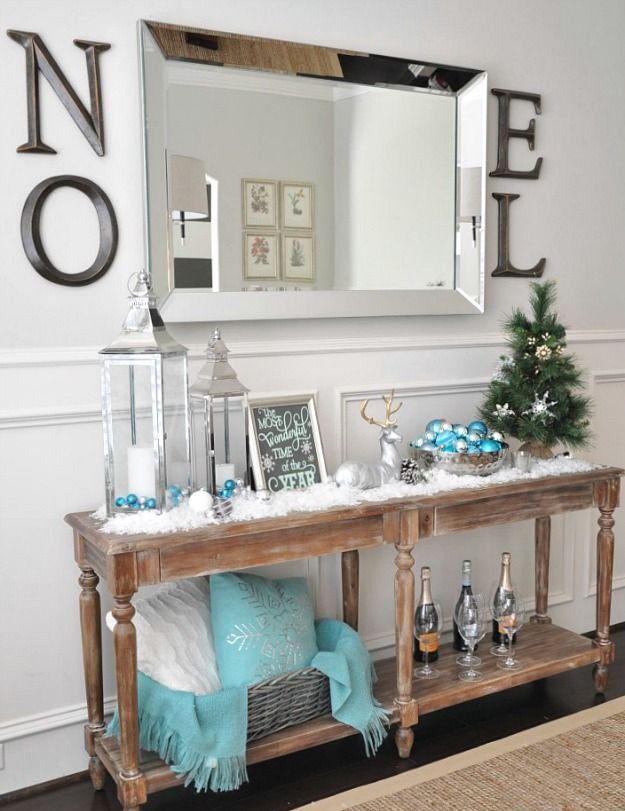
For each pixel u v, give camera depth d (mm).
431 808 2316
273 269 2717
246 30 2646
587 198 3430
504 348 3277
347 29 2830
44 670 2500
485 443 2695
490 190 3170
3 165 2320
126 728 2139
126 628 2104
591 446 3240
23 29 2316
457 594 3258
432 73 2949
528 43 3209
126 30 2453
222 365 2432
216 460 2639
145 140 2459
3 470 2396
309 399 2645
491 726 2791
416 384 3070
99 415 2506
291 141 2719
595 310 3508
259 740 2350
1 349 2355
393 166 2912
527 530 3404
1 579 2420
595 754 2582
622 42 3457
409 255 2971
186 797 2422
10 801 2438
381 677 2779
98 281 2465
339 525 2375
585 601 3598
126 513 2254
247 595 2453
